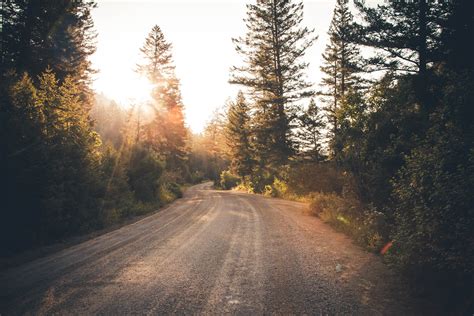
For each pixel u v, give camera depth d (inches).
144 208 706.8
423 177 207.6
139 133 1433.3
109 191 609.9
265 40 1332.4
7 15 568.1
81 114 542.3
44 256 325.7
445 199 182.2
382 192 396.5
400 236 220.4
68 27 890.7
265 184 1407.5
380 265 265.1
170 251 323.3
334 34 685.9
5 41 569.6
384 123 414.6
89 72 1278.3
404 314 174.6
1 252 339.0
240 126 1823.3
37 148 386.3
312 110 1299.2
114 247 351.6
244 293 209.9
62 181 436.1
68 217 430.6
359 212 421.4
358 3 584.4
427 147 232.4
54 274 258.4
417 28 526.3
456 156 200.2
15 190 373.7
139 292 214.5
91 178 508.1
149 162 879.1
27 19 577.6
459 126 223.6
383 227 325.4
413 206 219.5
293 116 1286.9
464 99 238.7
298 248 326.3
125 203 673.6
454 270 188.5
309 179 901.8
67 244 380.2
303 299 198.5
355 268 258.7
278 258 291.0
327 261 279.7
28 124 387.5
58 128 450.3
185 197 1151.6
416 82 446.3
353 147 445.4
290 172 1054.4
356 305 188.2
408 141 376.2
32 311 187.5
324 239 367.9
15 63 575.5
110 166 683.4
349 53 1213.1
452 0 423.8
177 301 198.8
